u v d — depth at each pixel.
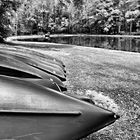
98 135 2.34
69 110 1.36
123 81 5.11
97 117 1.38
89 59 8.41
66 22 49.84
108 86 4.56
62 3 51.78
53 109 1.33
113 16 43.84
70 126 1.28
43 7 49.16
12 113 1.22
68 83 4.51
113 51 12.34
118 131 2.50
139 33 40.50
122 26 45.34
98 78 5.22
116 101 3.64
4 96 1.31
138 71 6.50
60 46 14.98
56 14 50.91
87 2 50.41
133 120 2.88
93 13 47.84
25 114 1.24
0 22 12.30
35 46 13.80
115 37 35.34
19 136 1.14
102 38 32.31
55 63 3.45
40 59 3.30
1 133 1.12
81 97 1.80
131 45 19.58
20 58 2.66
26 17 45.53
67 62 7.26
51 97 1.42
